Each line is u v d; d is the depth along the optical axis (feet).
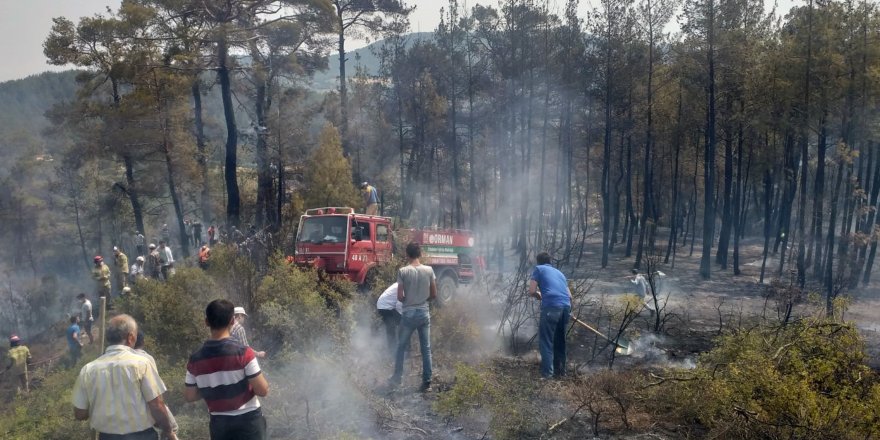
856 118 66.64
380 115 112.37
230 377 12.75
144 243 87.45
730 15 82.53
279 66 83.25
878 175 85.20
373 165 112.68
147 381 13.06
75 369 29.55
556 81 98.22
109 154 88.94
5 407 33.37
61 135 93.20
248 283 28.07
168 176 92.99
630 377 23.39
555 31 96.94
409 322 23.38
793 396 17.49
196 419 19.98
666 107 98.37
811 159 86.17
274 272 29.30
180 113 90.58
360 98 107.86
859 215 72.18
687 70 87.81
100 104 87.86
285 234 44.14
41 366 51.65
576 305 36.01
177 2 66.39
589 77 95.35
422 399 22.18
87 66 85.51
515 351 29.53
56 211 160.86
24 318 90.94
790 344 21.43
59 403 23.82
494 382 20.99
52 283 97.14
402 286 23.29
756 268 94.79
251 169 109.81
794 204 132.87
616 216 120.67
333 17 71.67
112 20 71.46
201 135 98.63
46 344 65.41
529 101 101.35
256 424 12.99
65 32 81.82
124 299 29.84
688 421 19.71
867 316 50.19
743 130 88.74
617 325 36.45
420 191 124.57
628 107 97.86
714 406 18.54
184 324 26.00
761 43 81.97
